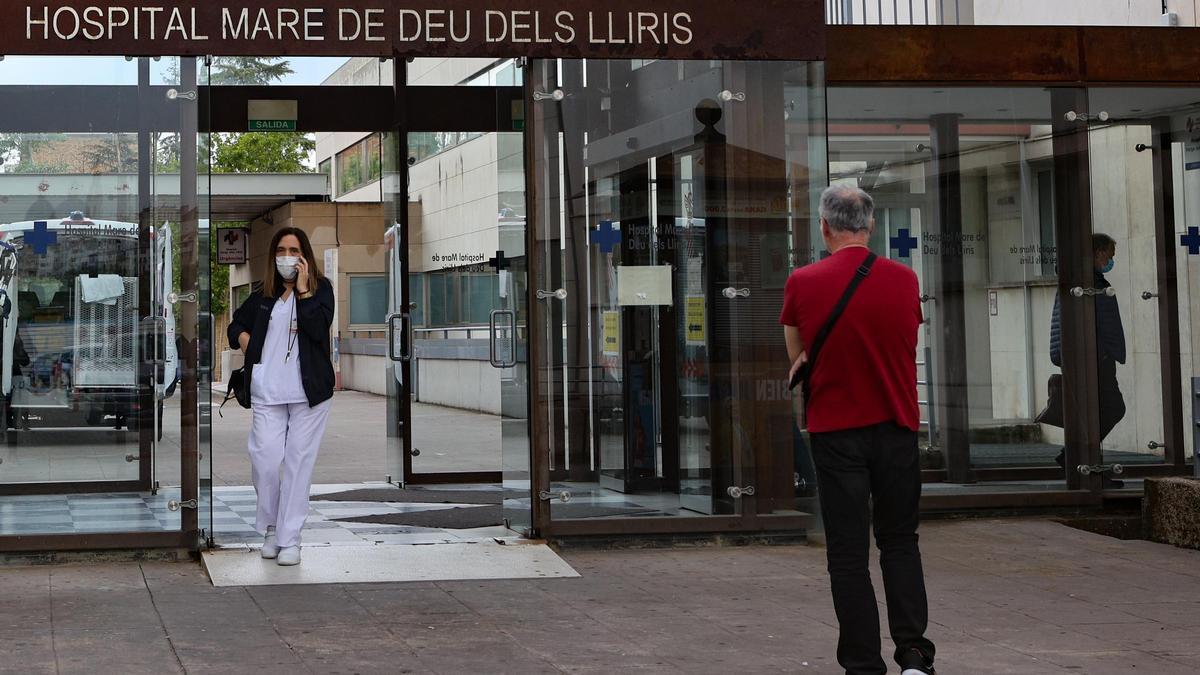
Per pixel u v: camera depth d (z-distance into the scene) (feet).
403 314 40.73
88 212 25.59
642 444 27.66
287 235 25.30
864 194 17.40
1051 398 32.53
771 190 28.25
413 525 31.07
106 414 25.41
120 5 25.43
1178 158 32.83
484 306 46.68
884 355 16.89
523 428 27.55
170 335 25.59
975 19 47.96
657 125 27.81
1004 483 32.30
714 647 19.24
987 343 32.30
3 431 25.07
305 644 19.02
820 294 16.94
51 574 24.21
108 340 25.54
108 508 25.44
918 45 31.40
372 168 116.88
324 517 32.60
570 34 26.99
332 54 25.84
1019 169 32.30
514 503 28.22
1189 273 32.89
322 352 25.31
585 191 27.43
